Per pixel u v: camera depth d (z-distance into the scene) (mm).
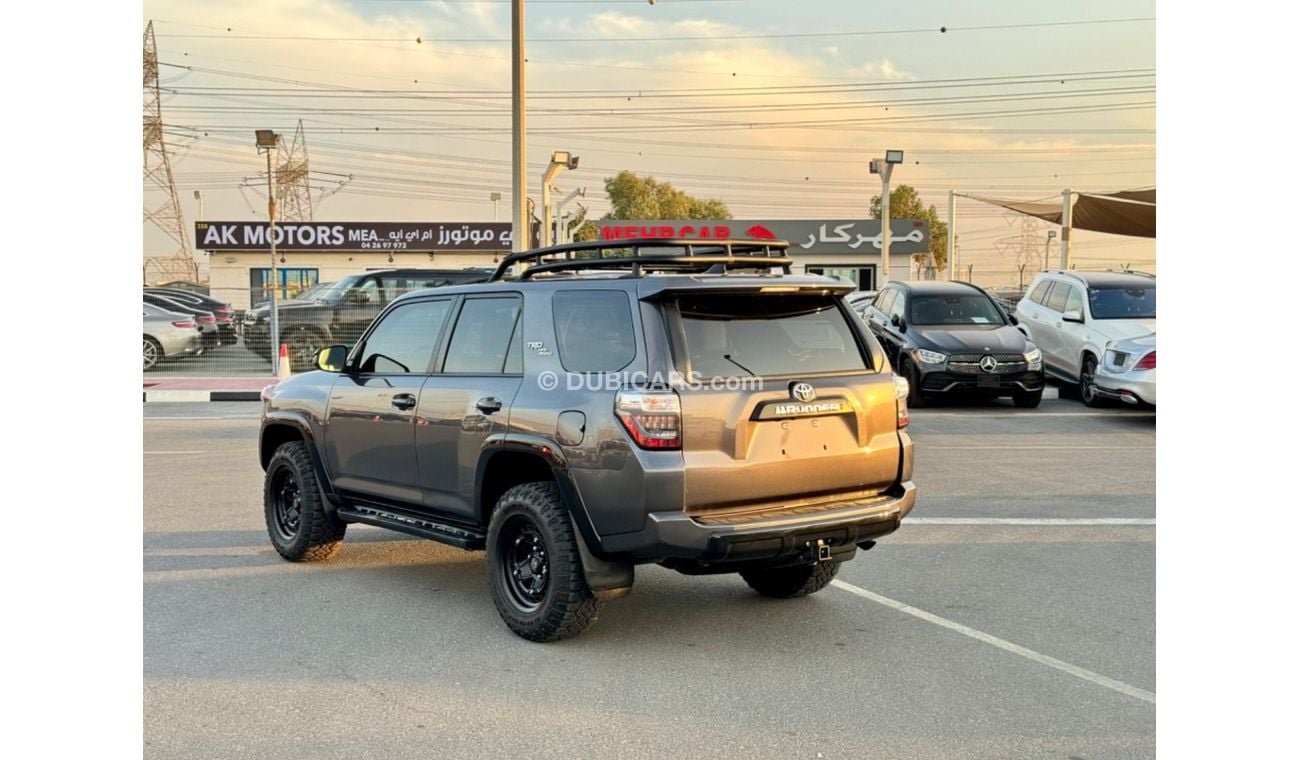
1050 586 6195
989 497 8852
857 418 5188
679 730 4137
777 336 5160
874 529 5152
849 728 4152
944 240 79750
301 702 4430
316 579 6457
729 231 43781
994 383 15070
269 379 20328
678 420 4707
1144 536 7449
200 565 6797
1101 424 13781
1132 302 15922
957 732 4109
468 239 45281
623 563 4977
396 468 6094
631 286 4996
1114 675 4723
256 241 45031
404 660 4965
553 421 5047
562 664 4910
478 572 6645
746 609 5816
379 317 6555
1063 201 28328
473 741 4031
